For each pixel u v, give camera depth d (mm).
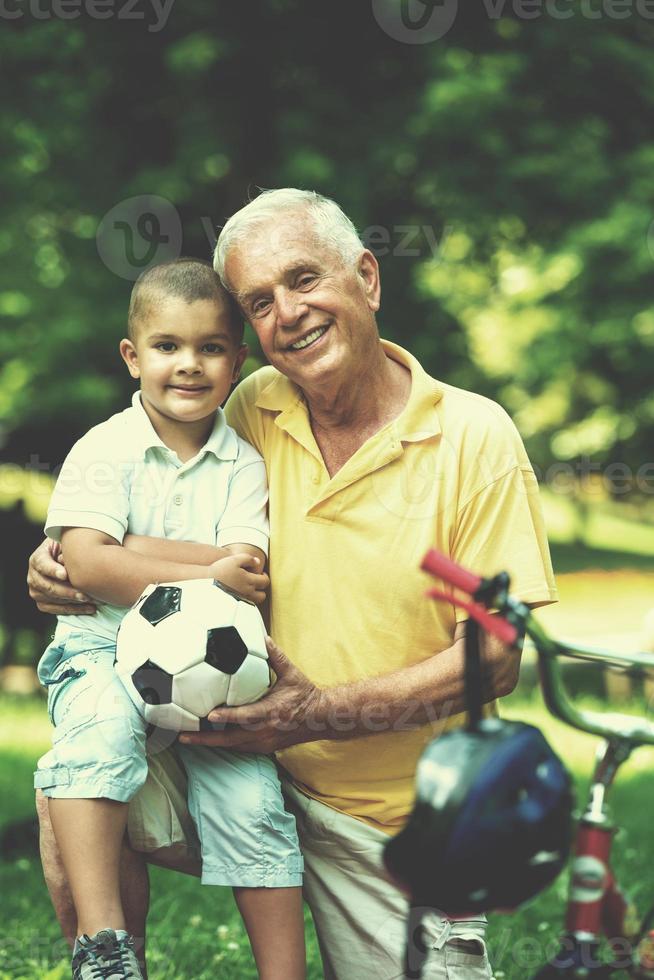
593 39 9695
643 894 4355
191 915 4188
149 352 2854
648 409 14516
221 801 2664
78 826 2531
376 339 2832
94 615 2807
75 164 9898
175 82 9500
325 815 2799
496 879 1757
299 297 2719
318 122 9320
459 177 9531
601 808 1888
